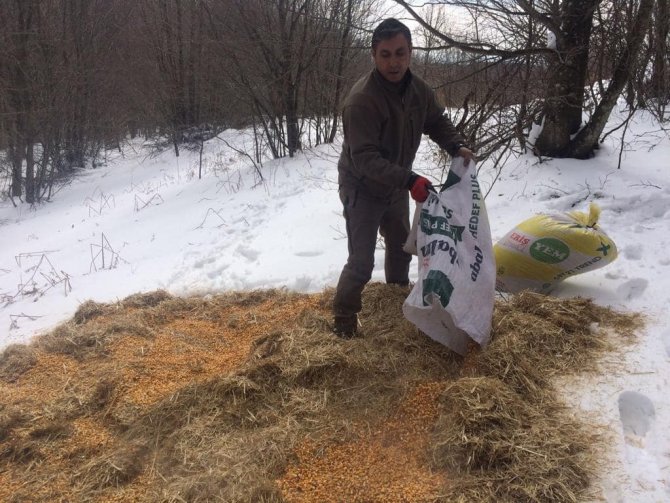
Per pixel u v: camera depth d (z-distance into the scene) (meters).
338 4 10.87
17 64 13.70
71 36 16.86
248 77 11.52
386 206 3.76
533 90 6.51
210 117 16.55
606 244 3.90
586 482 2.50
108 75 18.70
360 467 2.72
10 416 3.30
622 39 6.03
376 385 3.28
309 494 2.58
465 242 3.39
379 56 3.29
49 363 4.00
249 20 11.01
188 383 3.46
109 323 4.44
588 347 3.40
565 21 6.18
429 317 3.44
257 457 2.80
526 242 4.09
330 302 4.38
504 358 3.21
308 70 11.48
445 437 2.76
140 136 23.27
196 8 15.32
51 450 3.05
